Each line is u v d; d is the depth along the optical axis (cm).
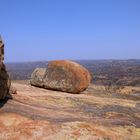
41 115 1416
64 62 2494
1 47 1418
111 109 1883
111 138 1245
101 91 2947
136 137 1320
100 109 1858
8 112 1362
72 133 1208
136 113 1848
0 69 1432
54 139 1164
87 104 1986
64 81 2436
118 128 1391
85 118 1513
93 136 1217
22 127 1234
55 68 2495
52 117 1412
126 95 2858
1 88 1499
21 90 2206
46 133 1198
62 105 1859
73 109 1764
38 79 2536
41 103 1786
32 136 1180
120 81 6931
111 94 2761
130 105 2164
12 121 1278
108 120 1520
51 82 2467
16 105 1522
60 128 1234
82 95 2383
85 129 1256
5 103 1518
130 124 1482
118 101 2277
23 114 1369
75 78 2425
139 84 6144
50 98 1994
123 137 1289
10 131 1206
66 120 1367
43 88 2517
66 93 2391
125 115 1730
